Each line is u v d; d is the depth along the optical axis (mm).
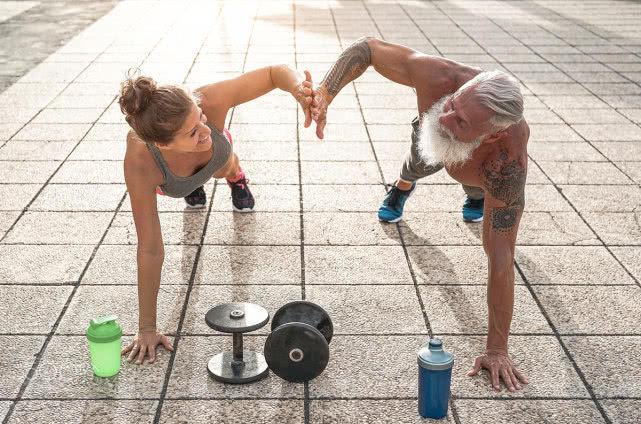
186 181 3623
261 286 4176
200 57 8773
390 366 3537
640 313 3994
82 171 5660
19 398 3285
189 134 3164
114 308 3953
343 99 7434
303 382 3408
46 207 5078
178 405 3256
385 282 4242
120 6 11938
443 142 3113
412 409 3258
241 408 3240
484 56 9086
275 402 3281
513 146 3221
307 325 3270
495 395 3359
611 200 5352
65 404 3254
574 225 4961
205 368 3506
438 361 3100
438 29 10500
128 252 4512
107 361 3391
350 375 3471
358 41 3748
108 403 3264
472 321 3902
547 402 3320
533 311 4000
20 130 6477
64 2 12250
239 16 11148
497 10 11977
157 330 3725
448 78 3459
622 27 10836
